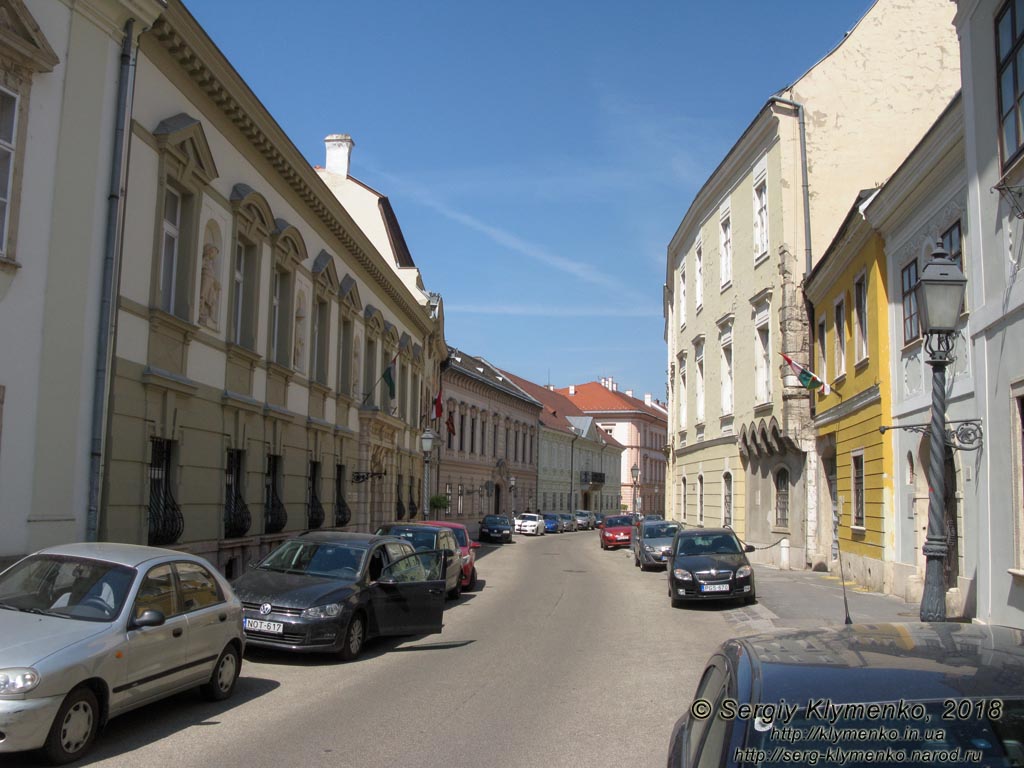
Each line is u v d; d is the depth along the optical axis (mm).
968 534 12422
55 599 7242
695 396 36594
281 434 19609
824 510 23875
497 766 6426
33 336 10961
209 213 15805
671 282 43188
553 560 33219
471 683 9641
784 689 3068
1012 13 10359
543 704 8586
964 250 12953
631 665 10906
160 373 13484
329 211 22359
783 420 24594
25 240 10883
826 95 25672
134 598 7316
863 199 17812
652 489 104875
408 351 34844
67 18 11531
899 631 3785
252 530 17734
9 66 10633
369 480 28047
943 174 13750
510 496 63344
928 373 15000
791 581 21156
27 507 10789
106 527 12117
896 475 17016
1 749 5840
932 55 25781
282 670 10312
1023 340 10273
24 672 6035
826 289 22422
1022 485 10438
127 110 12500
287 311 20344
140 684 7117
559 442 78062
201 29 14250
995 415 11148
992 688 2977
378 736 7234
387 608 11938
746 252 28906
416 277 38656
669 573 18062
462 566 19969
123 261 12656
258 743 6957
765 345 27531
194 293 15117
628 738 7312
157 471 14102
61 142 11414
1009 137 10531
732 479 30641
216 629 8375
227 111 16203
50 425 11156
